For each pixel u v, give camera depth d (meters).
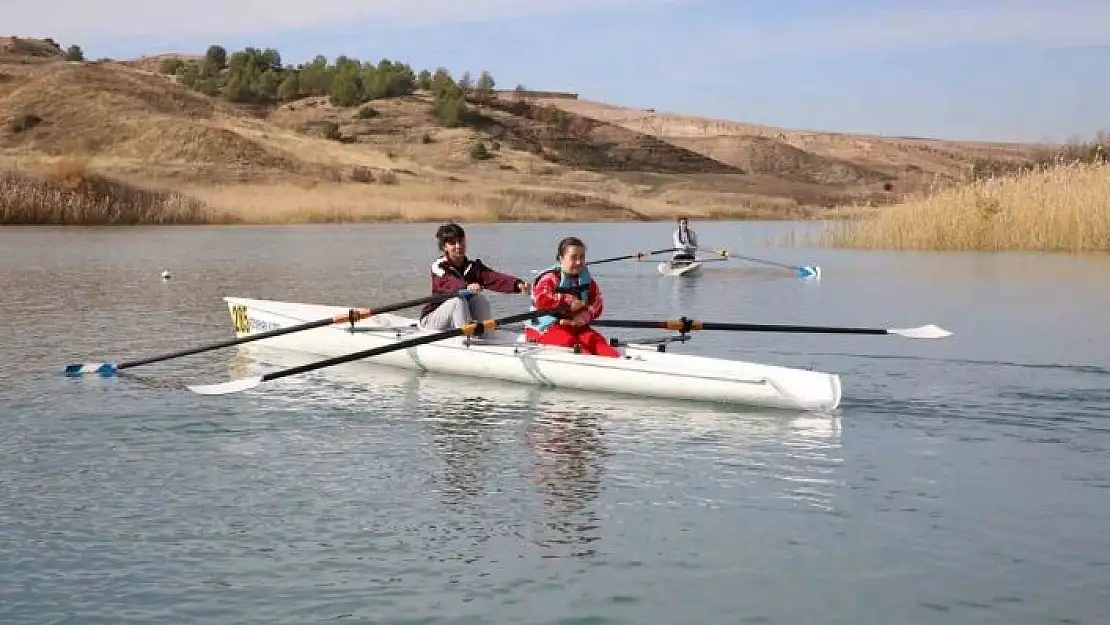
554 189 87.88
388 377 11.48
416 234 45.50
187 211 55.41
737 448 8.52
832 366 12.02
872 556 6.24
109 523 6.82
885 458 8.23
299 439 8.88
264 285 21.95
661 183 112.06
